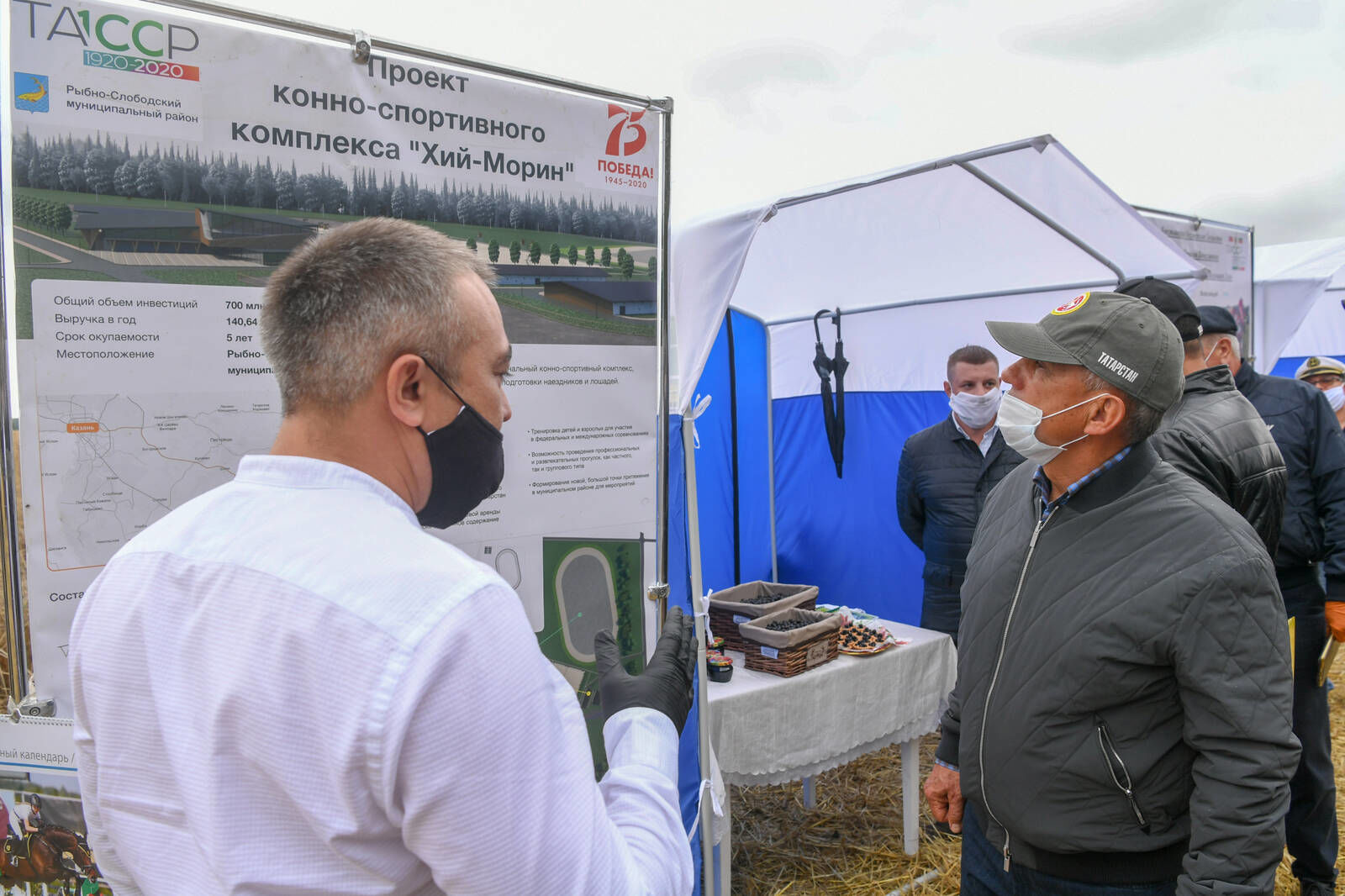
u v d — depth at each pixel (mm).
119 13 1354
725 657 2783
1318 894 2668
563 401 1837
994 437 3529
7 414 1331
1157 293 2250
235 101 1445
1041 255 3453
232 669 668
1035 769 1504
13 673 1373
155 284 1405
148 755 727
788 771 2779
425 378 797
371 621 649
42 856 1412
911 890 3016
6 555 1350
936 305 4215
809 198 2617
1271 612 1368
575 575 1874
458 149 1667
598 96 1837
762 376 4797
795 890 3020
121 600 754
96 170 1354
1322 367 5457
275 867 653
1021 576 1590
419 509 860
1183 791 1435
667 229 1939
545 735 683
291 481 764
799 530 4891
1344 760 3918
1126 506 1489
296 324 767
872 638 3102
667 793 859
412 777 628
